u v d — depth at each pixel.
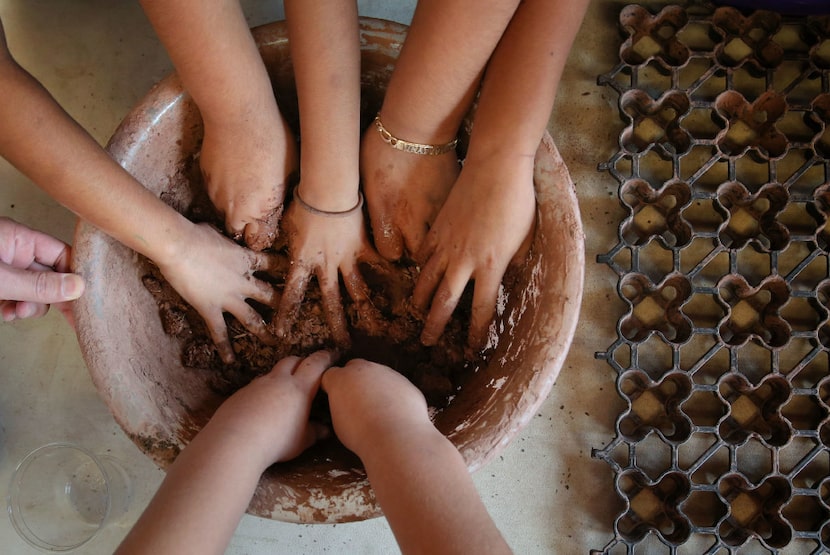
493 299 0.83
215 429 0.69
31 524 1.04
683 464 1.08
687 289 1.07
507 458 1.08
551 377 0.75
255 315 0.87
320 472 0.78
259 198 0.84
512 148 0.73
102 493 1.06
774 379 1.06
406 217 0.86
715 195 1.08
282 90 0.89
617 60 1.14
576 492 1.07
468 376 0.90
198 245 0.78
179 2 0.62
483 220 0.77
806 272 1.11
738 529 1.06
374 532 1.07
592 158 1.13
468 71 0.71
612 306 1.11
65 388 1.08
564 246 0.77
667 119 1.13
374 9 1.13
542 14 0.66
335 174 0.79
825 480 1.05
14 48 1.12
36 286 0.71
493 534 0.57
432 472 0.62
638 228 1.12
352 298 0.91
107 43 1.12
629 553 1.03
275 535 1.07
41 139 0.63
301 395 0.78
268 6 1.12
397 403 0.71
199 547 0.58
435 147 0.82
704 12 1.11
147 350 0.81
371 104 0.92
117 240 0.78
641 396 1.10
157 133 0.80
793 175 1.08
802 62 1.12
